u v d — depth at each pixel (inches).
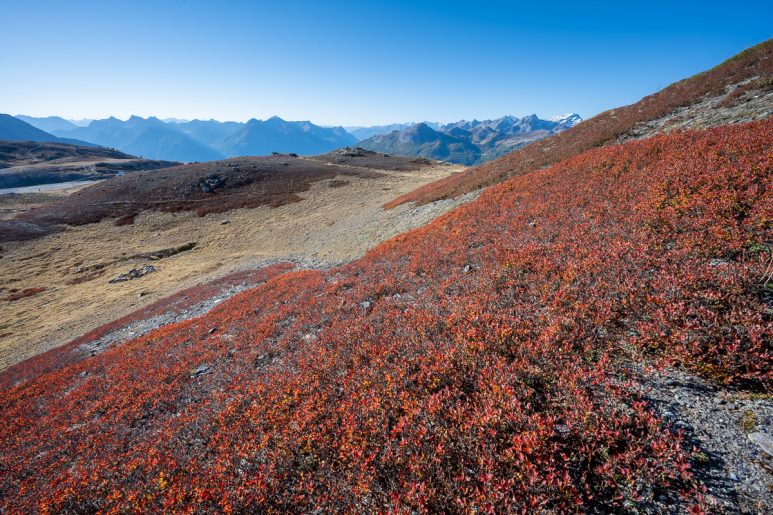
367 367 340.8
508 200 800.3
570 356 259.4
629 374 237.5
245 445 297.7
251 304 836.0
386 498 198.8
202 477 281.1
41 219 2778.1
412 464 204.1
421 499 183.0
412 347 345.1
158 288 1608.0
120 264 2064.5
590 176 695.1
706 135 607.5
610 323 286.8
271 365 486.9
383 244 1026.7
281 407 338.0
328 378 365.7
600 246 399.2
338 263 1190.3
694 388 221.9
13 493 386.9
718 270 278.7
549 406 223.3
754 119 697.0
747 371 213.9
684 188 441.7
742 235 321.4
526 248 474.9
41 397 679.7
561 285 353.1
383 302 531.2
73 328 1307.8
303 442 274.7
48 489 359.3
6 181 7583.7
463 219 826.8
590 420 200.4
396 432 240.1
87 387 632.4
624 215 461.7
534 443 189.2
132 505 276.2
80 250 2294.5
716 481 168.7
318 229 2174.0
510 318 321.1
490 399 228.4
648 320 272.4
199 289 1275.8
